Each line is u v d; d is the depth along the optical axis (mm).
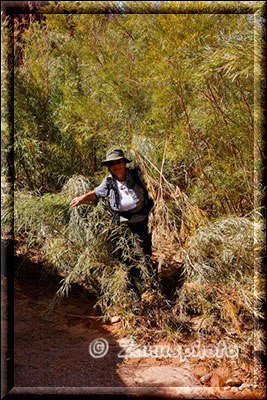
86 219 3418
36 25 4031
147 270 3102
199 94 3199
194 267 2826
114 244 3398
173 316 3105
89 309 3398
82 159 3936
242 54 2531
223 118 3072
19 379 2461
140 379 2523
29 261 3783
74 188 3430
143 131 3535
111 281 3074
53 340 2932
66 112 3752
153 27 3258
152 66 3285
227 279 2850
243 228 2799
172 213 2936
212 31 3139
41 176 3975
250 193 3188
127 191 3121
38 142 3857
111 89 3672
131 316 3047
